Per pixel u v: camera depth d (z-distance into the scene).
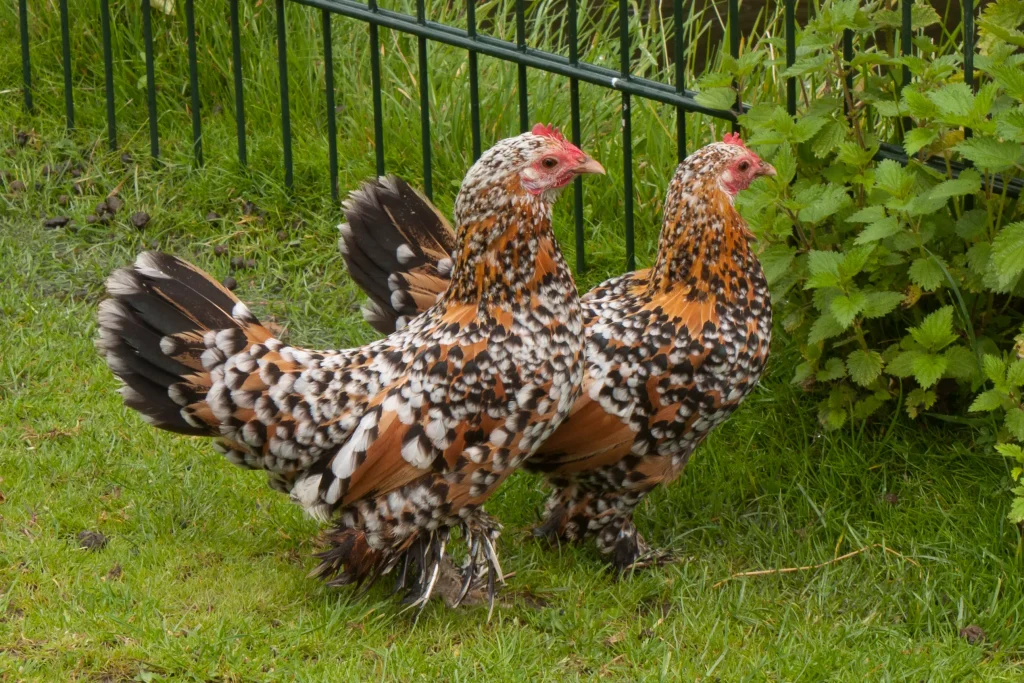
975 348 2.06
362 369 1.93
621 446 1.98
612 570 2.05
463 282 1.92
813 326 2.08
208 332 1.91
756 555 2.07
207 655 1.88
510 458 1.92
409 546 1.95
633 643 1.95
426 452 1.90
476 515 1.97
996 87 1.99
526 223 1.90
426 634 1.95
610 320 1.98
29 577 1.94
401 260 2.02
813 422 2.16
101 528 2.02
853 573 2.04
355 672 1.88
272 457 1.93
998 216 2.04
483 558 1.98
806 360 2.14
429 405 1.90
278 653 1.90
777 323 2.20
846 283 2.03
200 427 1.93
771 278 2.07
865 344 2.10
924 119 2.05
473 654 1.92
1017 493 1.97
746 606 2.00
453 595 1.99
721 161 1.97
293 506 2.06
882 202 2.06
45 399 2.16
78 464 2.08
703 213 1.97
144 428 2.13
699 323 1.97
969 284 2.05
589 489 2.02
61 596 1.93
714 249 1.97
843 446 2.14
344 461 1.91
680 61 2.21
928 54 2.11
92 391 2.17
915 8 2.11
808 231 2.12
